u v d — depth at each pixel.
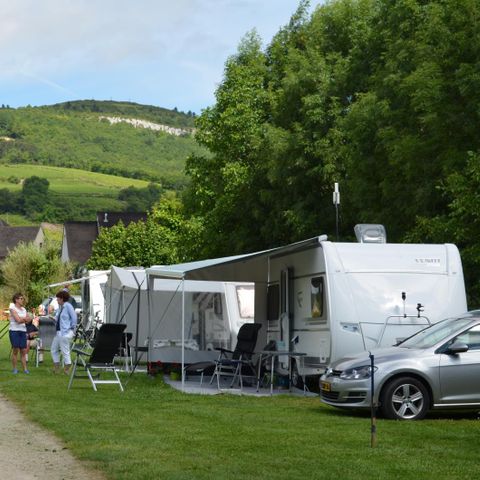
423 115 26.81
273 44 45.59
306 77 37.41
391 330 18.28
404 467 10.05
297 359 20.03
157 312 26.81
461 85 25.03
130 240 68.69
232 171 42.28
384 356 15.19
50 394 18.44
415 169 27.11
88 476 9.66
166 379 23.41
